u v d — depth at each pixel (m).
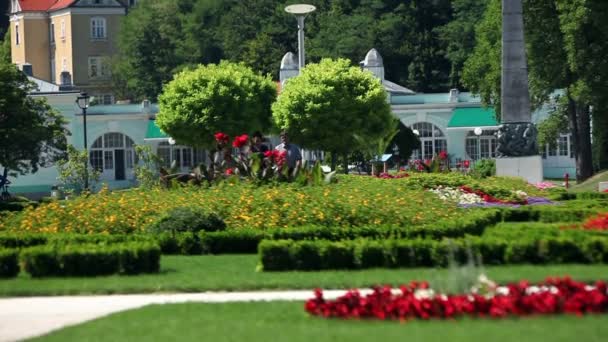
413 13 176.62
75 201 51.41
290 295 31.64
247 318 26.62
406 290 26.59
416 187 64.19
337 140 107.69
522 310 25.14
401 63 175.38
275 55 178.25
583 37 96.81
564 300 25.42
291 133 108.75
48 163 115.19
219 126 117.81
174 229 44.88
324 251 36.97
